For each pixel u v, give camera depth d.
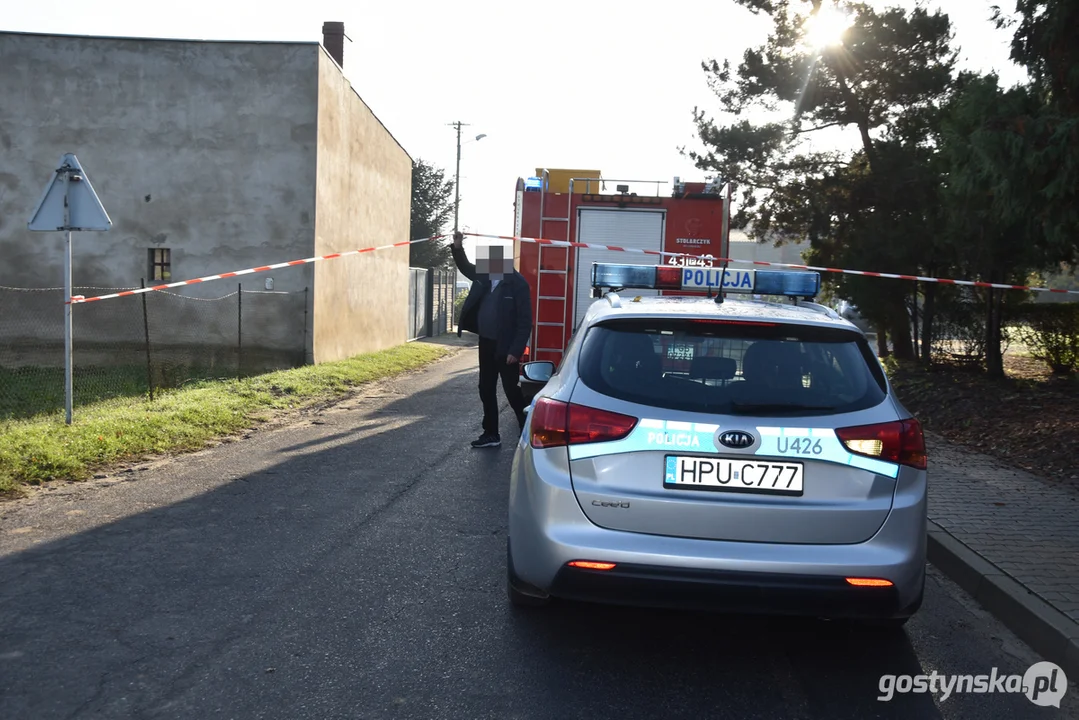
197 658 3.75
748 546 3.53
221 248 15.16
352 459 8.09
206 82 15.01
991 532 5.68
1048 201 8.45
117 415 9.07
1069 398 10.56
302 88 14.95
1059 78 8.41
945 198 12.27
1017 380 12.84
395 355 19.12
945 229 13.59
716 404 3.66
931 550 5.54
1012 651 4.17
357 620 4.23
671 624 4.35
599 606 4.52
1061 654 3.98
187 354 15.28
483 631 4.15
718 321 3.89
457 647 3.96
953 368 14.45
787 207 19.36
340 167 16.59
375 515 6.12
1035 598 4.45
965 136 9.21
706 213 10.94
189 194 15.12
